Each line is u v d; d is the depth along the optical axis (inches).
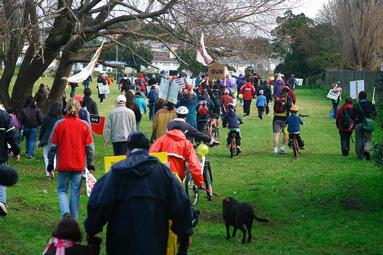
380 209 474.3
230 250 371.6
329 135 989.8
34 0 733.3
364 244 386.0
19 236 392.2
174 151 364.8
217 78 877.8
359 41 2394.2
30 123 697.6
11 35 748.0
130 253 219.5
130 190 221.9
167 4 753.6
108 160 333.7
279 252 367.6
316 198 514.9
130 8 774.5
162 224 225.1
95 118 661.3
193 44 771.4
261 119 1245.7
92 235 229.0
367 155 721.6
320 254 362.9
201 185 372.5
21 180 586.2
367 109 719.7
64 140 392.5
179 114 449.1
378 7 2379.4
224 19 794.2
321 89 2586.1
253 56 868.6
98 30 797.2
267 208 490.0
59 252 231.5
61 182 397.1
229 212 391.5
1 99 941.2
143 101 1209.4
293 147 751.7
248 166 689.0
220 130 1059.3
